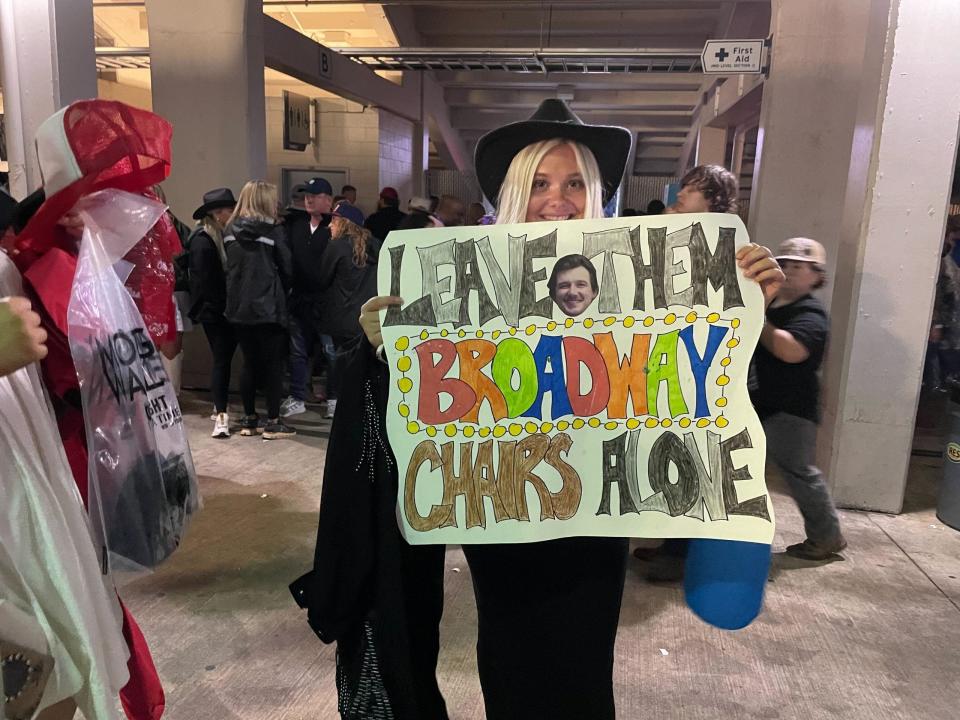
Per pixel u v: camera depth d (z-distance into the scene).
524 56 9.66
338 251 4.85
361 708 1.43
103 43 11.20
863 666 2.39
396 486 1.37
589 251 1.32
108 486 1.31
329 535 1.37
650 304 1.32
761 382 2.84
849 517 3.75
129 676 1.45
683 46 12.48
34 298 1.30
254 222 4.44
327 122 11.48
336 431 1.37
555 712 1.36
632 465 1.33
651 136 17.72
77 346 1.25
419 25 12.02
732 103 9.49
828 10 5.22
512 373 1.33
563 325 1.32
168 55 5.82
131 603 2.70
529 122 1.31
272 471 4.20
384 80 10.92
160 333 1.58
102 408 1.29
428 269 1.32
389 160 12.06
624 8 10.98
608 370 1.32
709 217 1.30
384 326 1.32
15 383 1.21
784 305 2.62
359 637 1.43
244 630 2.54
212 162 5.91
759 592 1.34
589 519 1.34
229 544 3.23
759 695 2.22
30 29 4.07
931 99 3.46
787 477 3.10
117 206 1.35
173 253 1.61
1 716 1.11
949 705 2.20
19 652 1.15
